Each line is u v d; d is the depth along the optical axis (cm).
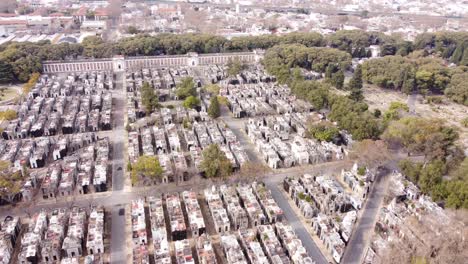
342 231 18975
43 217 19225
